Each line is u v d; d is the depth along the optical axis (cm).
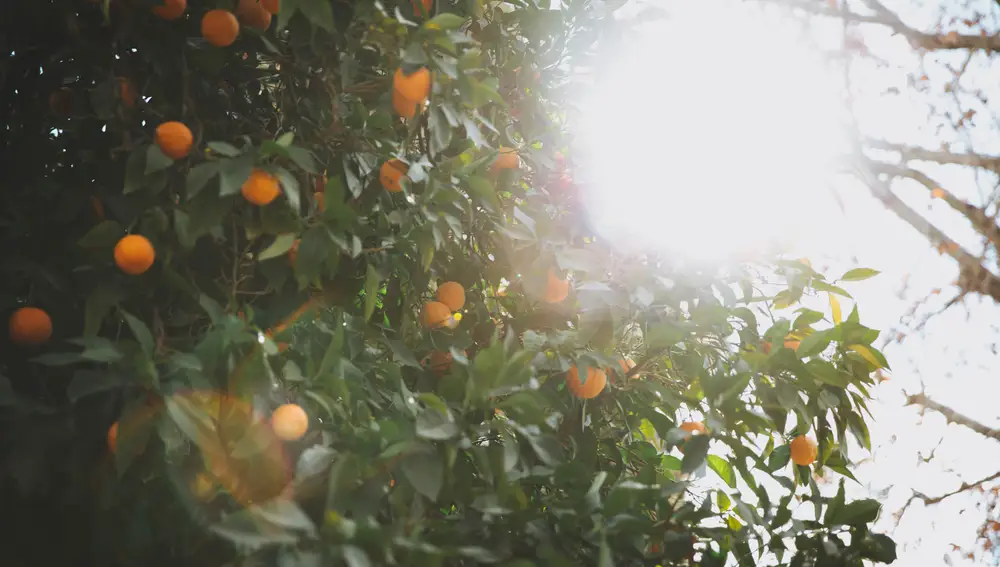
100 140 244
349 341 234
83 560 231
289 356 228
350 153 249
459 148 274
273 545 193
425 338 254
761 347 257
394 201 256
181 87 246
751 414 244
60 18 241
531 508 227
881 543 246
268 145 209
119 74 246
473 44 273
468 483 222
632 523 228
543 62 289
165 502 223
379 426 207
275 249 217
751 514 246
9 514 230
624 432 293
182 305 236
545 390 246
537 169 275
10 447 221
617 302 241
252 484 204
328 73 255
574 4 287
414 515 212
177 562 224
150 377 204
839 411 259
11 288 233
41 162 246
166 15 237
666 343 246
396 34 239
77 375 205
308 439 217
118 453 203
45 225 237
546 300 253
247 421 204
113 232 222
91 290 231
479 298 272
